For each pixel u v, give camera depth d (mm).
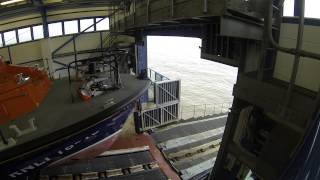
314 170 2523
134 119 12938
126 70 14742
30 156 4152
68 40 15211
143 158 10883
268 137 3176
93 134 5012
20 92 4801
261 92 3221
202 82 32500
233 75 36719
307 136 2436
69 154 5020
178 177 9969
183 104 23391
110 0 15000
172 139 12852
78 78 6672
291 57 3494
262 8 3264
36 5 13547
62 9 14641
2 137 3961
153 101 13867
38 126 4410
